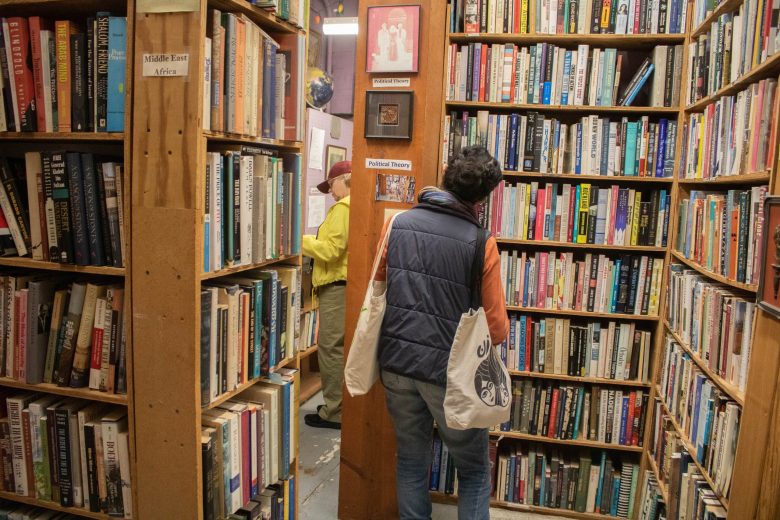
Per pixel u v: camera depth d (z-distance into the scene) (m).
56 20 1.64
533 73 2.60
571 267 2.66
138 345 1.50
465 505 1.96
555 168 2.63
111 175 1.50
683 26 2.43
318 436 3.37
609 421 2.70
